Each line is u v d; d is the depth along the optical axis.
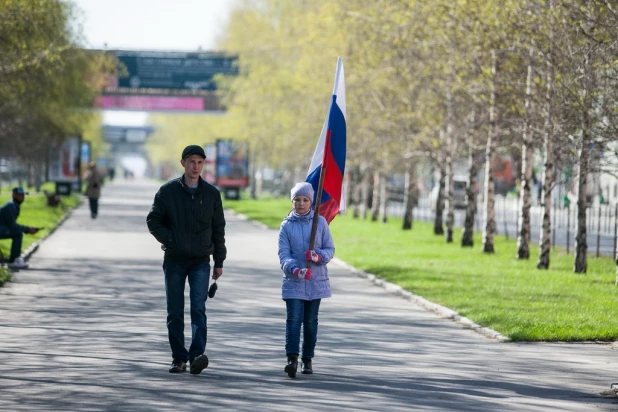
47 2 77.12
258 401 22.52
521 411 22.17
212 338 32.53
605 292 48.34
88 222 107.75
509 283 52.09
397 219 140.62
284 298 26.08
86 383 24.34
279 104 152.62
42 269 56.56
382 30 78.62
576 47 51.38
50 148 156.75
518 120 60.97
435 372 27.14
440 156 94.00
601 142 50.97
